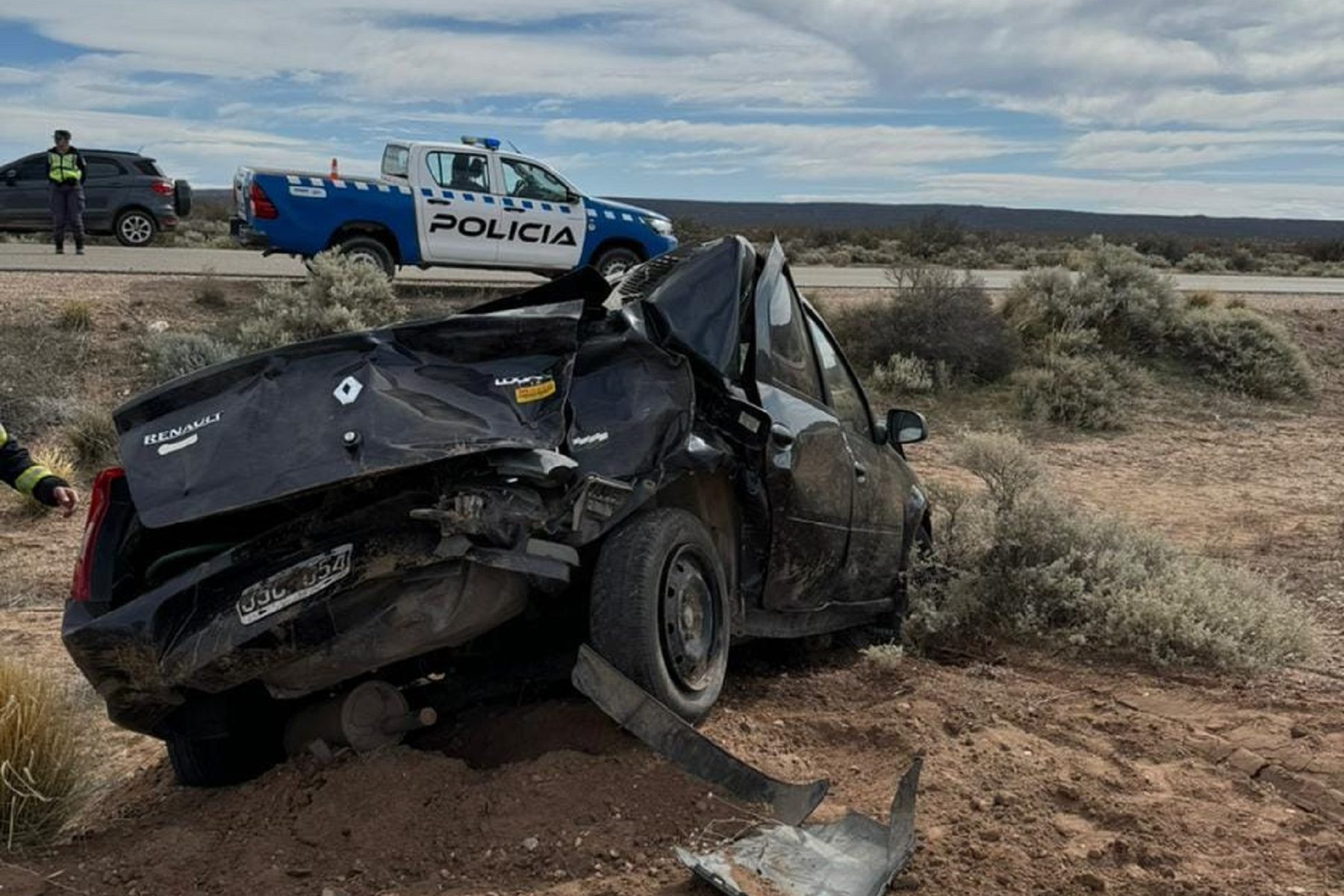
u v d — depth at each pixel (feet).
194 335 49.55
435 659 16.47
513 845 12.55
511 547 13.39
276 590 13.43
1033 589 22.47
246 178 57.93
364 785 13.67
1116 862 12.68
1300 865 12.76
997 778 14.66
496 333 14.82
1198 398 60.64
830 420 19.84
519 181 61.00
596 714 15.35
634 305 17.19
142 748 19.47
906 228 170.81
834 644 22.94
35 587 29.78
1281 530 35.42
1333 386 65.82
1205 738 16.51
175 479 13.70
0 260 68.33
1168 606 20.89
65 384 45.14
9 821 13.85
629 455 14.93
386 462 13.15
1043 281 67.67
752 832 12.66
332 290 52.54
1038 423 54.75
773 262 19.45
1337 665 20.74
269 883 12.19
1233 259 162.09
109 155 87.35
